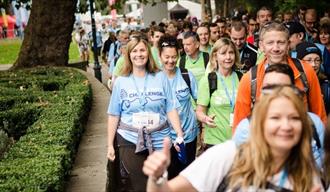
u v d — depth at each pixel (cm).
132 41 471
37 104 703
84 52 2514
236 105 412
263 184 252
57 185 386
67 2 1560
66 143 493
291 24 590
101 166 504
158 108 476
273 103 249
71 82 986
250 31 1058
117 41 1266
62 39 1576
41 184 372
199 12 4403
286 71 328
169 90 484
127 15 4775
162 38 545
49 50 1567
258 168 251
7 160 437
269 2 3017
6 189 360
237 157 258
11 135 669
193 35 647
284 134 248
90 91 877
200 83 511
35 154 454
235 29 648
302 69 411
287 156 254
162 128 475
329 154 274
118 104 480
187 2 4412
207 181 261
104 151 554
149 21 2812
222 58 495
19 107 688
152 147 470
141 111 473
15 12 5969
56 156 443
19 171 399
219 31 898
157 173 243
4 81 1039
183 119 541
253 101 401
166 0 2686
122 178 501
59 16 1562
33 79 1053
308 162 255
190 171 262
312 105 415
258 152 251
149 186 248
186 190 262
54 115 614
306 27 840
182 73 560
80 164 516
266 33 409
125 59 478
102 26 3300
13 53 3762
